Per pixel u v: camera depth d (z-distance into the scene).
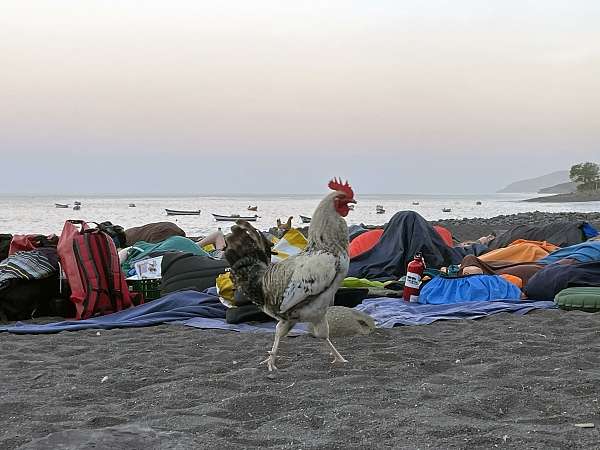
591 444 1.44
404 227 4.68
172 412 1.70
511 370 2.10
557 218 15.70
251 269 2.21
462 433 1.53
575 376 2.00
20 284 3.30
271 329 2.88
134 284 3.66
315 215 2.16
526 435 1.50
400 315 3.13
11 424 1.64
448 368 2.17
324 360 2.27
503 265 4.15
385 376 2.06
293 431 1.57
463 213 25.92
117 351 2.49
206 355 2.40
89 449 1.36
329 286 2.12
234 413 1.71
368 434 1.53
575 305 3.12
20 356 2.43
